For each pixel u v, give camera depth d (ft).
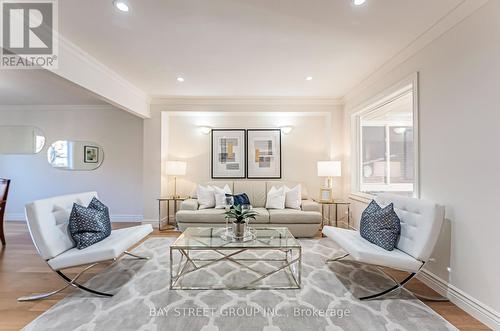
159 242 11.71
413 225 7.25
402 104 10.50
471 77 6.10
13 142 16.35
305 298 6.81
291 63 9.66
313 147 15.88
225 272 8.41
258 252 10.42
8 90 13.07
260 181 15.21
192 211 12.64
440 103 7.10
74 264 6.75
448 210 6.81
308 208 12.89
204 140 15.96
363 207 12.08
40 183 16.39
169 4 6.13
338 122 14.67
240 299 6.73
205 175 15.93
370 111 12.37
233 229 8.35
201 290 7.20
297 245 7.59
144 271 8.50
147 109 14.34
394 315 6.04
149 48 8.44
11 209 16.42
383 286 7.52
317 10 6.40
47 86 12.37
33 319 5.83
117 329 5.49
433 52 7.37
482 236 5.82
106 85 10.34
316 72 10.60
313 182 15.81
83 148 16.40
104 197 16.42
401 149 10.60
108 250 6.88
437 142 7.21
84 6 6.19
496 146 5.52
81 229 7.54
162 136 14.76
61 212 7.69
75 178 16.39
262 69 10.25
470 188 6.14
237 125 15.93
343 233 8.87
